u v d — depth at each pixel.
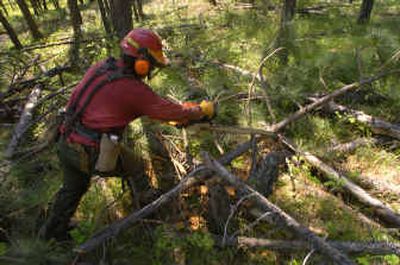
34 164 3.79
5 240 3.06
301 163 3.81
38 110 4.92
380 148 4.04
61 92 5.00
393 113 4.53
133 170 3.09
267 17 8.06
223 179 3.18
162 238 3.01
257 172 3.50
